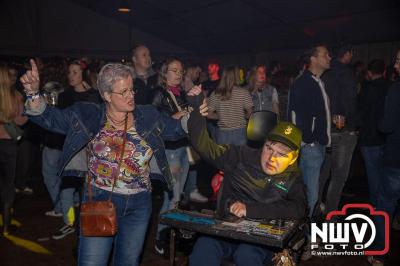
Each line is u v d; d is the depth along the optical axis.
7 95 4.05
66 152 2.54
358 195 6.32
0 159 4.28
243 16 11.72
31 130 6.19
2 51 14.02
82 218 2.41
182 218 2.52
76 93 4.44
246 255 2.48
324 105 4.01
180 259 4.05
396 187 3.60
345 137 4.46
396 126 3.48
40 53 14.62
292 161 2.58
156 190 6.03
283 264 2.42
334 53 4.62
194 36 14.91
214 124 6.25
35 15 14.42
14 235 4.62
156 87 3.94
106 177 2.51
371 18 9.17
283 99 6.39
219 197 2.79
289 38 11.95
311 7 9.78
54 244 4.41
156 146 2.63
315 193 4.15
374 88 4.53
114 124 2.54
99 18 15.45
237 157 2.74
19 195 6.14
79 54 15.27
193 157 4.26
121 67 2.45
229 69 5.60
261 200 2.66
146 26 15.53
